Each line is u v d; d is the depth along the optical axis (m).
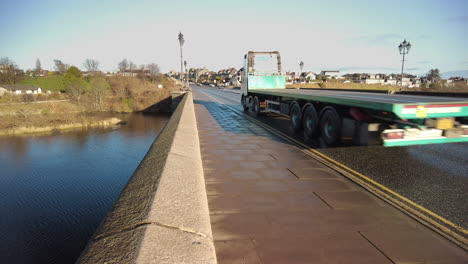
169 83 123.50
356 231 2.98
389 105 4.76
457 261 2.48
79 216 19.25
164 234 1.92
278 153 6.49
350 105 5.90
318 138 7.83
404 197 3.95
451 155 6.43
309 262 2.41
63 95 84.88
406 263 2.43
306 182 4.53
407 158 6.13
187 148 5.33
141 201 2.46
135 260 1.57
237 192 4.07
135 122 57.44
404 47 22.47
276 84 15.39
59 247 15.46
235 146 7.21
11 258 14.35
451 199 3.89
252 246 2.66
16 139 41.78
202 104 22.78
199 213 2.46
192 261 1.70
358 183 4.49
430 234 2.94
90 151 36.31
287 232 2.94
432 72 79.69
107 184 25.55
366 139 5.63
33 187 24.59
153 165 3.73
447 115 4.95
